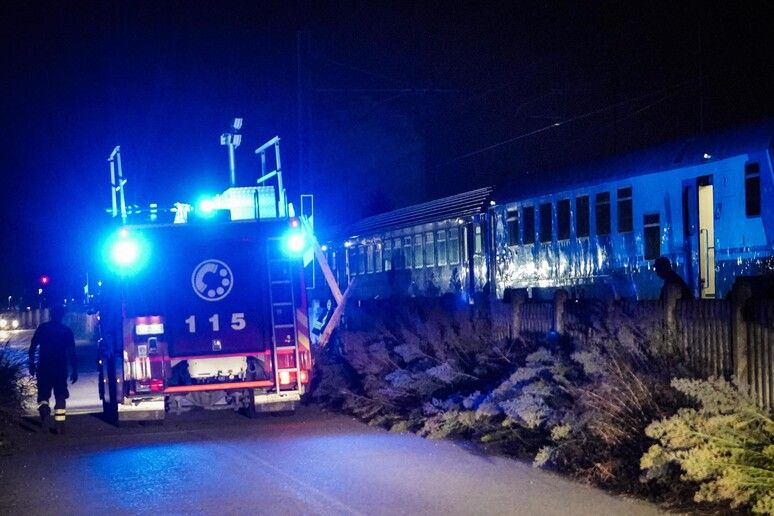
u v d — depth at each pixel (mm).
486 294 26547
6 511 9039
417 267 30234
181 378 14797
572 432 10156
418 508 8578
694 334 10195
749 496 7566
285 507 8789
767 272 16734
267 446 12547
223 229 14930
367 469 10594
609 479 9180
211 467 11055
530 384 11258
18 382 16484
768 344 8828
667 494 8406
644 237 20422
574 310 13273
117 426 15047
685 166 19062
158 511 8805
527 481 9617
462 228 27484
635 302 11805
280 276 15094
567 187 23266
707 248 18594
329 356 17141
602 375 10219
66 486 10180
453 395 12961
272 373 15016
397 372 14188
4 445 12914
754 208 17141
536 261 24656
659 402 9445
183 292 14836
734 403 8109
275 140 16391
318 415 15719
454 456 11281
